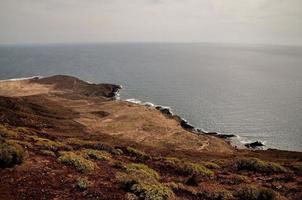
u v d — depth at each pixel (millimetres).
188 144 70438
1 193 14148
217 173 26359
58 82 148125
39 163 19391
